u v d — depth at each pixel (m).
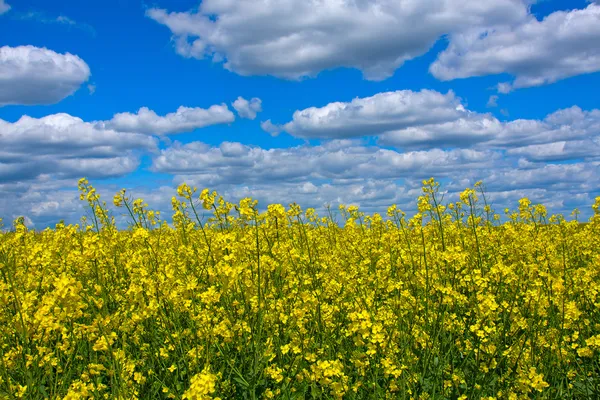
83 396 4.24
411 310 6.15
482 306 5.63
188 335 5.65
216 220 8.33
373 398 4.60
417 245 9.03
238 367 5.34
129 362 4.90
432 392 4.82
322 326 5.79
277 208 6.68
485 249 9.83
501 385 5.14
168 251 8.23
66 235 8.17
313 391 4.54
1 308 5.23
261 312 5.53
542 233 10.39
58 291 4.25
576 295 6.93
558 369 5.20
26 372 4.45
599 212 11.48
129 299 5.92
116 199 9.09
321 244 10.24
